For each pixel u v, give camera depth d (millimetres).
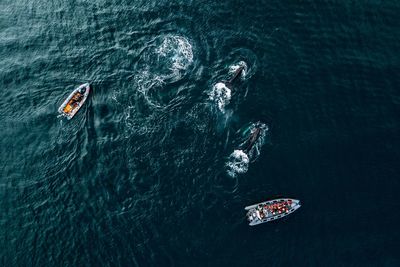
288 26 89625
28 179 77625
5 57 90938
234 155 76375
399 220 73000
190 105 80688
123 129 79625
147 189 74625
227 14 90438
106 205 74000
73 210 74125
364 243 71375
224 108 80062
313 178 75375
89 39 90438
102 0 94812
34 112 83875
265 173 75375
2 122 83562
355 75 84938
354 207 73625
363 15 91812
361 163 76938
